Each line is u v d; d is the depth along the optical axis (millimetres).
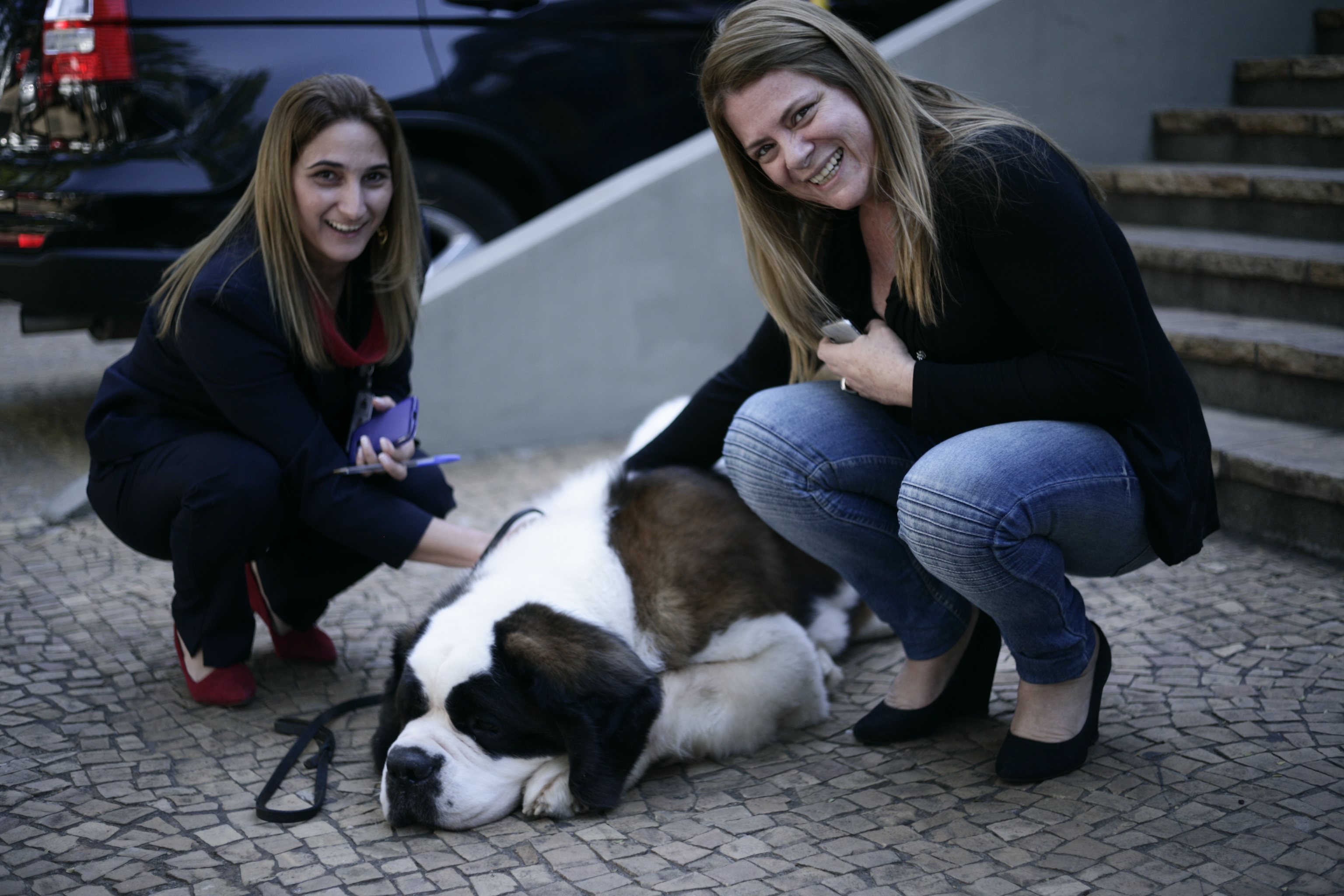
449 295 5336
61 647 3459
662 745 2619
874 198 2498
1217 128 5676
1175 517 2371
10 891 2195
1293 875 2086
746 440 2697
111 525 3123
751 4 2416
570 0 5734
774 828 2398
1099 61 5832
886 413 2744
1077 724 2521
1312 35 6262
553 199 5961
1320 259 4383
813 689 2822
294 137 2807
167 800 2574
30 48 4910
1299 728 2648
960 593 2473
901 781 2576
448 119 5578
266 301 2893
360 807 2545
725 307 5875
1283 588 3461
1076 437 2342
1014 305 2307
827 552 2742
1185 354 4516
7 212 4934
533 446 5664
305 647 3359
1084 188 2369
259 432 2906
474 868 2270
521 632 2396
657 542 2707
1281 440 4008
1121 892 2070
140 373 3045
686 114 6070
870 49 2352
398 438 2951
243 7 5105
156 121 4949
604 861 2285
